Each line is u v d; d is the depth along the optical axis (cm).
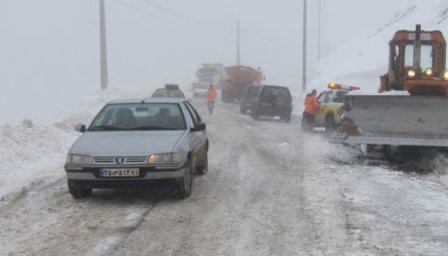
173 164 811
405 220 730
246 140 1723
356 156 1353
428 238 652
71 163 812
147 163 800
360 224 712
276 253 602
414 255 591
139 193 901
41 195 880
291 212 776
